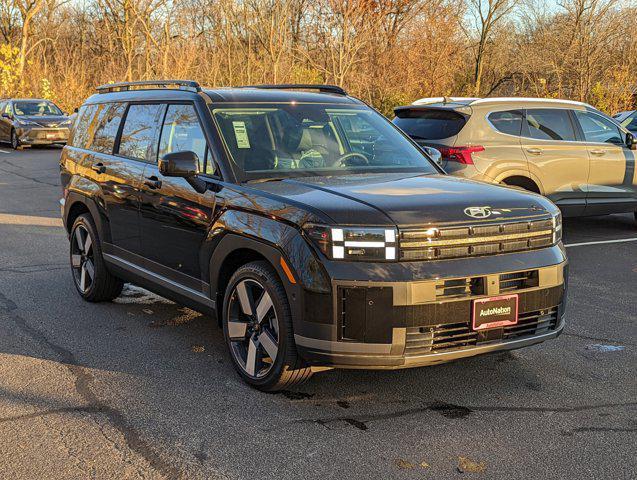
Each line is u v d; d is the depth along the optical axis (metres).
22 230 9.91
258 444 3.65
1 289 6.75
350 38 21.03
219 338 5.38
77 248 6.55
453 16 21.50
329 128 5.27
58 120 24.47
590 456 3.52
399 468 3.40
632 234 9.84
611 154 9.38
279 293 4.05
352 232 3.74
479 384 4.45
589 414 4.02
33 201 12.79
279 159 4.85
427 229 3.77
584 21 22.84
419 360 3.78
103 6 31.80
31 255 8.26
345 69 20.70
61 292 6.68
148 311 6.10
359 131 5.41
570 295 6.61
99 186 6.04
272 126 5.06
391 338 3.72
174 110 5.36
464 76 22.81
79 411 4.05
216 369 4.72
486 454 3.54
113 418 3.96
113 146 6.07
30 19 34.69
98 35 34.78
